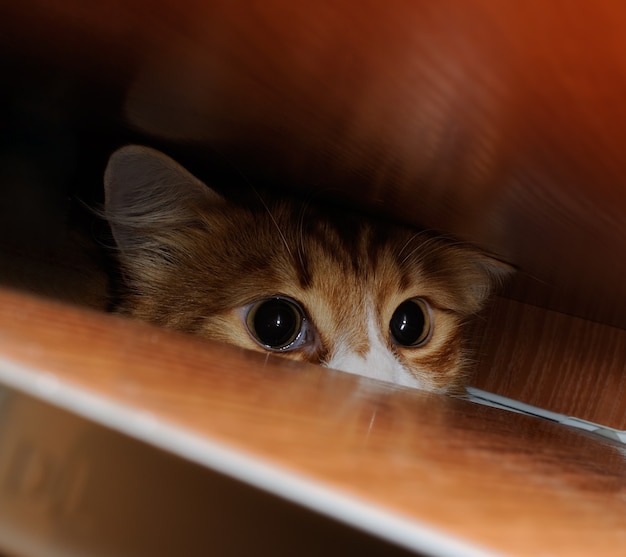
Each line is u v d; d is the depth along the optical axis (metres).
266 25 0.11
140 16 0.12
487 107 0.13
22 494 0.05
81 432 0.05
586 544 0.06
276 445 0.05
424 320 0.33
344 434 0.07
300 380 0.12
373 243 0.32
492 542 0.05
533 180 0.18
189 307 0.29
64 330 0.08
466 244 0.34
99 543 0.05
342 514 0.05
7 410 0.05
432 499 0.05
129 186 0.28
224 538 0.05
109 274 0.30
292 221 0.31
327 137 0.19
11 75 0.21
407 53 0.11
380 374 0.29
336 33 0.11
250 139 0.22
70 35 0.15
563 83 0.11
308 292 0.29
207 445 0.05
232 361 0.11
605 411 0.40
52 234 0.30
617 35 0.09
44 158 0.31
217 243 0.30
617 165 0.15
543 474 0.09
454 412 0.14
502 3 0.09
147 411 0.05
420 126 0.15
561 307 0.39
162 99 0.19
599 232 0.22
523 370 0.41
